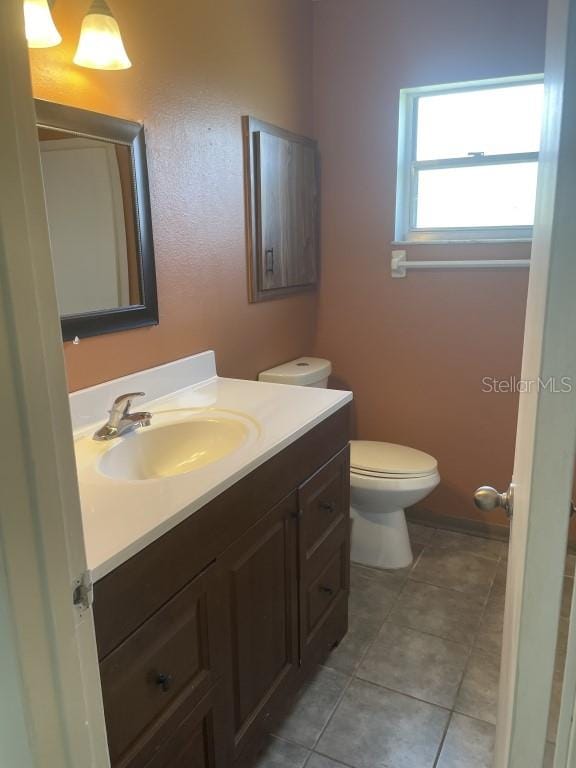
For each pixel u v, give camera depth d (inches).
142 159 63.7
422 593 88.7
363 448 99.9
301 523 61.9
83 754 26.9
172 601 42.1
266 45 85.0
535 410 26.8
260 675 56.8
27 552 23.0
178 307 72.4
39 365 22.7
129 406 59.4
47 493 23.6
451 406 103.6
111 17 53.2
